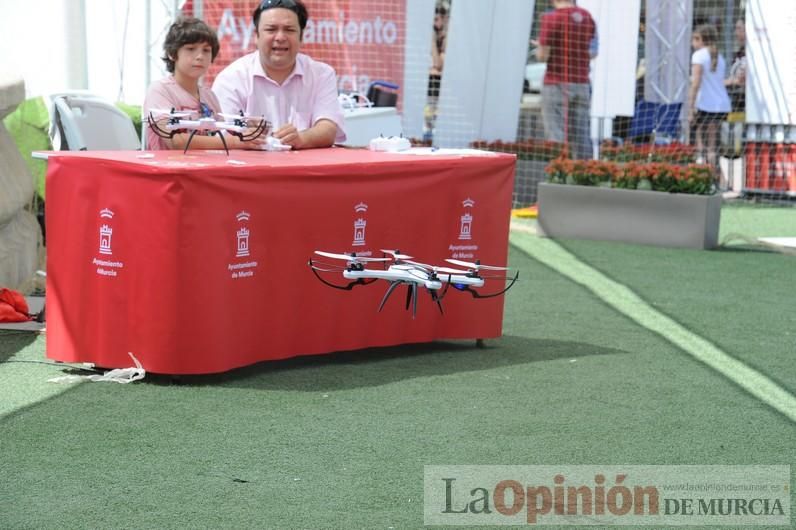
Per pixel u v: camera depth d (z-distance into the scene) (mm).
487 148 14227
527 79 16219
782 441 5293
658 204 11359
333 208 6391
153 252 5816
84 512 4246
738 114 15430
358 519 4230
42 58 11125
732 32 15766
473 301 6996
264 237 6145
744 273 9961
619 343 7266
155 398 5711
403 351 6941
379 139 7180
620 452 5082
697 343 7309
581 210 11719
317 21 14016
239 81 7496
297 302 6355
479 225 6938
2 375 6098
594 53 14359
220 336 5953
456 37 14445
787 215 13844
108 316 5980
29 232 8383
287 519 4215
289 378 6191
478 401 5840
